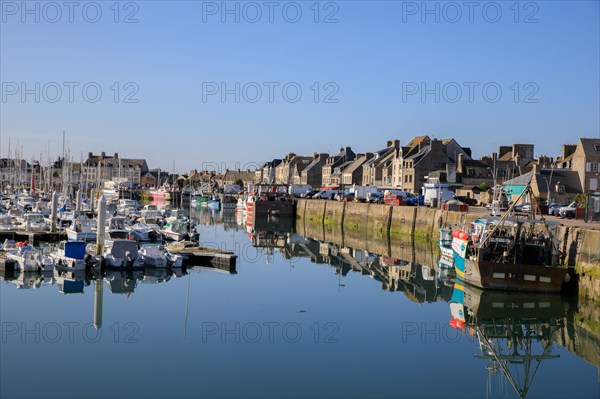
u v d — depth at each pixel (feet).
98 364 70.74
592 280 102.32
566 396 64.34
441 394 63.82
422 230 211.00
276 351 76.79
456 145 352.28
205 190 561.43
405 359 75.15
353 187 321.93
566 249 112.88
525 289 106.52
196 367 70.23
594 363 76.59
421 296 113.09
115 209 262.67
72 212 218.18
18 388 62.90
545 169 272.92
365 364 72.74
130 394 61.72
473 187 306.14
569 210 179.11
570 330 92.38
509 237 112.57
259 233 240.12
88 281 120.47
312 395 62.39
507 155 369.50
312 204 304.50
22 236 175.63
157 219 217.56
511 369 73.26
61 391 62.23
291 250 185.06
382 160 395.14
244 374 68.18
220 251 147.84
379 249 189.98
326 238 223.92
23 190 352.90
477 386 66.49
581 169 267.59
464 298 111.45
